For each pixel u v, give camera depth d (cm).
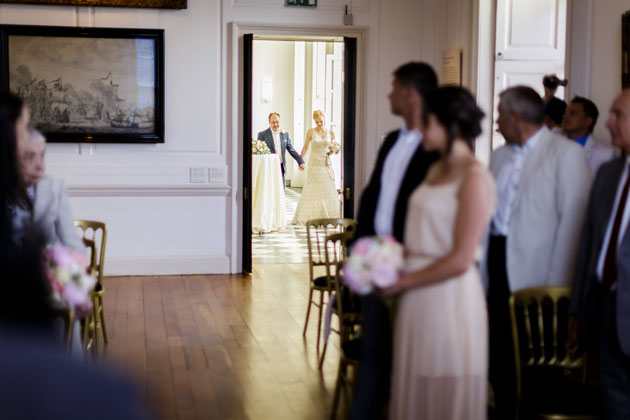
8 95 214
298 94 1686
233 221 809
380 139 827
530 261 361
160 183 789
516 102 356
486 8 681
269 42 1683
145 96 777
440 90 268
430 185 273
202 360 508
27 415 51
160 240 800
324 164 1162
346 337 450
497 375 393
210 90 795
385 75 820
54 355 53
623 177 318
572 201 349
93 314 488
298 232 1136
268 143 1148
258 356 518
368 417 331
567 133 458
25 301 65
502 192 374
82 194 777
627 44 462
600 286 323
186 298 692
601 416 298
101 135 770
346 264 269
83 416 51
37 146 308
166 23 781
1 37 744
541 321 334
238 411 414
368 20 812
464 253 255
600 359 322
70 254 276
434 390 266
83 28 756
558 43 677
